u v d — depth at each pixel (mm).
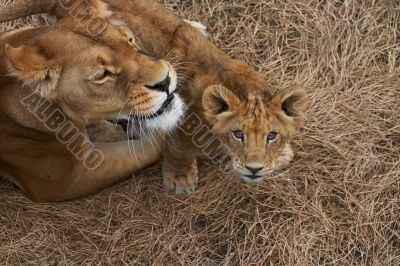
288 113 7008
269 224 8188
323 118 8805
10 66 6352
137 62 6418
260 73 9266
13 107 7184
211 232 8281
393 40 9359
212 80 7254
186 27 7621
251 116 6664
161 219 8383
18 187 8672
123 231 8359
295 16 9547
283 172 8406
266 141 6754
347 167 8469
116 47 6371
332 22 9461
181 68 7395
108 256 8250
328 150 8570
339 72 9203
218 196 8391
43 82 6480
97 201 8555
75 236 8398
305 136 8648
